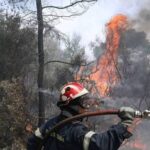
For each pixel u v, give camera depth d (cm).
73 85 410
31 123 2008
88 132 380
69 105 406
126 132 372
